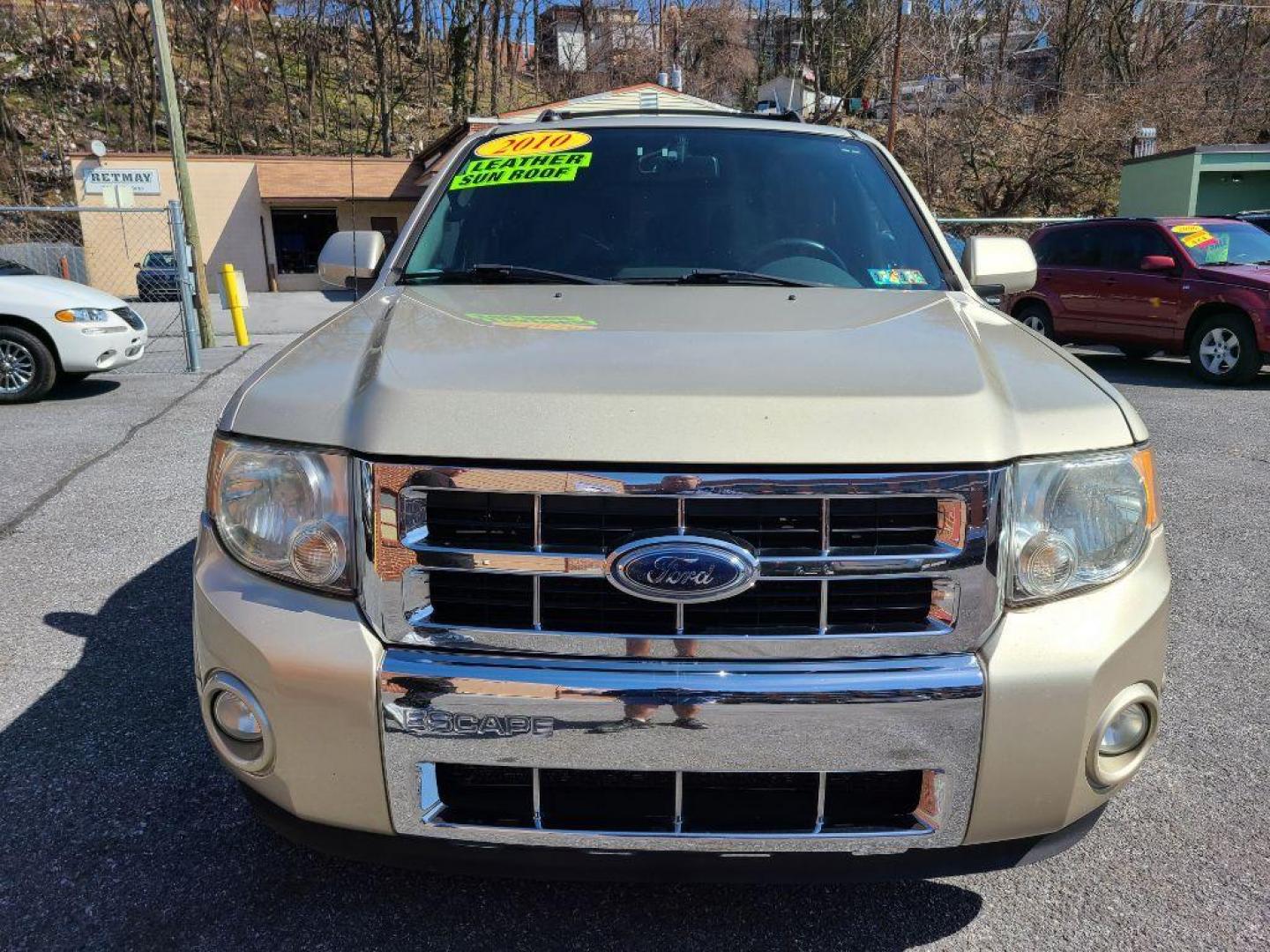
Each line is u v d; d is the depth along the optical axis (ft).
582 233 9.23
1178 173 79.77
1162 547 6.38
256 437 5.94
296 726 5.58
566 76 191.52
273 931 6.77
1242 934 6.81
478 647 5.44
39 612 12.57
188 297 34.60
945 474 5.37
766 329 6.84
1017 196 113.09
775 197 9.61
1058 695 5.49
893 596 5.48
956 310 7.71
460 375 5.82
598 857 5.60
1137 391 31.55
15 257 74.74
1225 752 9.30
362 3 179.22
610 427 5.34
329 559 5.59
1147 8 140.87
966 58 143.13
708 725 5.32
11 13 172.24
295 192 113.80
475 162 10.29
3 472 19.70
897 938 6.79
